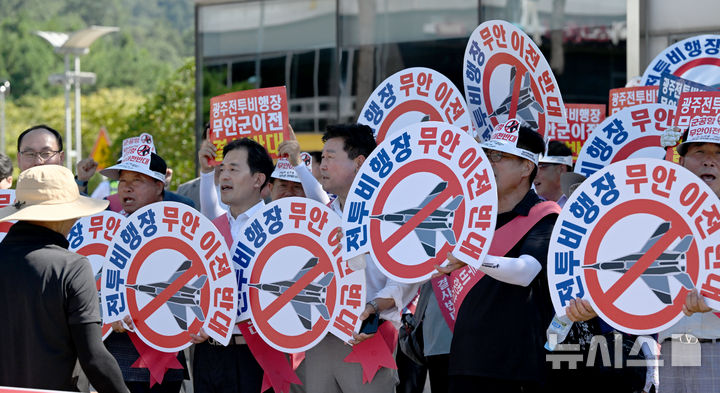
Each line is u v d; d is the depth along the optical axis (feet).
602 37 29.81
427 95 18.13
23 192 15.08
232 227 18.02
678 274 13.93
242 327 17.08
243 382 17.34
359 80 34.53
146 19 424.46
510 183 15.26
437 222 14.87
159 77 303.68
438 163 14.93
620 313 14.15
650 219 14.10
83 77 91.71
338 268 16.38
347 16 34.68
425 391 23.93
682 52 20.39
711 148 15.93
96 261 18.78
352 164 16.93
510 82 17.87
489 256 14.46
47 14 370.94
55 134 20.61
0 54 268.21
